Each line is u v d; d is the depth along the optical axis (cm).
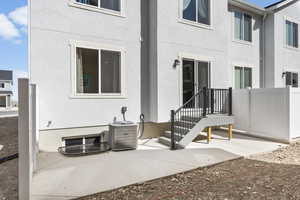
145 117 823
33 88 444
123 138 666
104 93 734
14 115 2069
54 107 651
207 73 929
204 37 913
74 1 678
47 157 581
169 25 820
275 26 1221
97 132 722
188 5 876
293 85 1344
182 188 395
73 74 677
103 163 534
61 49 659
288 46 1293
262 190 380
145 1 823
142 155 609
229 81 1120
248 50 1202
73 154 601
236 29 1151
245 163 552
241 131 923
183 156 598
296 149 688
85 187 394
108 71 746
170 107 825
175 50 835
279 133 788
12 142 798
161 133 845
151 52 818
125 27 775
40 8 626
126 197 360
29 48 614
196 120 755
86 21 699
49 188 388
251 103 885
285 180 426
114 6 761
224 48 974
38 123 612
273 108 809
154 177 444
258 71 1252
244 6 1136
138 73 805
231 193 370
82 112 695
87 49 706
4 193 370
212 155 609
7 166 513
